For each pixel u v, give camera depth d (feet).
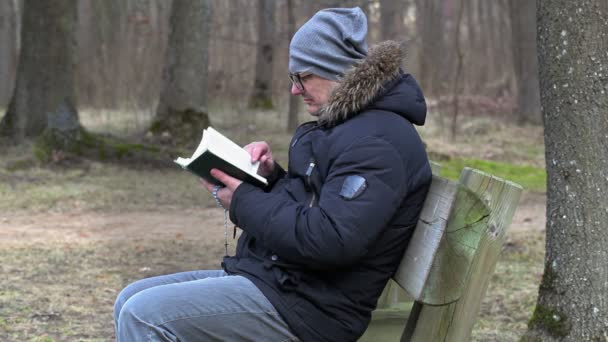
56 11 65.26
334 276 12.27
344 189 11.71
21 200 49.14
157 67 100.94
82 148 63.31
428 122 90.02
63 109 64.28
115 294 26.18
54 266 30.66
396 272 12.96
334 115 12.58
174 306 12.02
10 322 22.11
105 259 32.68
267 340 12.35
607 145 16.38
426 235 12.12
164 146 69.92
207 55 75.56
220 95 96.99
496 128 86.53
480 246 12.55
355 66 12.78
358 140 11.99
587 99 16.31
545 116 17.25
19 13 139.33
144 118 84.94
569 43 16.39
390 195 11.72
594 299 16.66
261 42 105.29
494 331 22.03
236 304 12.19
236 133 79.61
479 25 144.36
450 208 11.64
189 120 73.61
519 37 94.48
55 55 64.85
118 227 42.11
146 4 121.29
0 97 118.11
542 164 70.03
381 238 12.36
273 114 95.91
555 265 17.34
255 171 13.46
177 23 74.38
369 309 12.66
